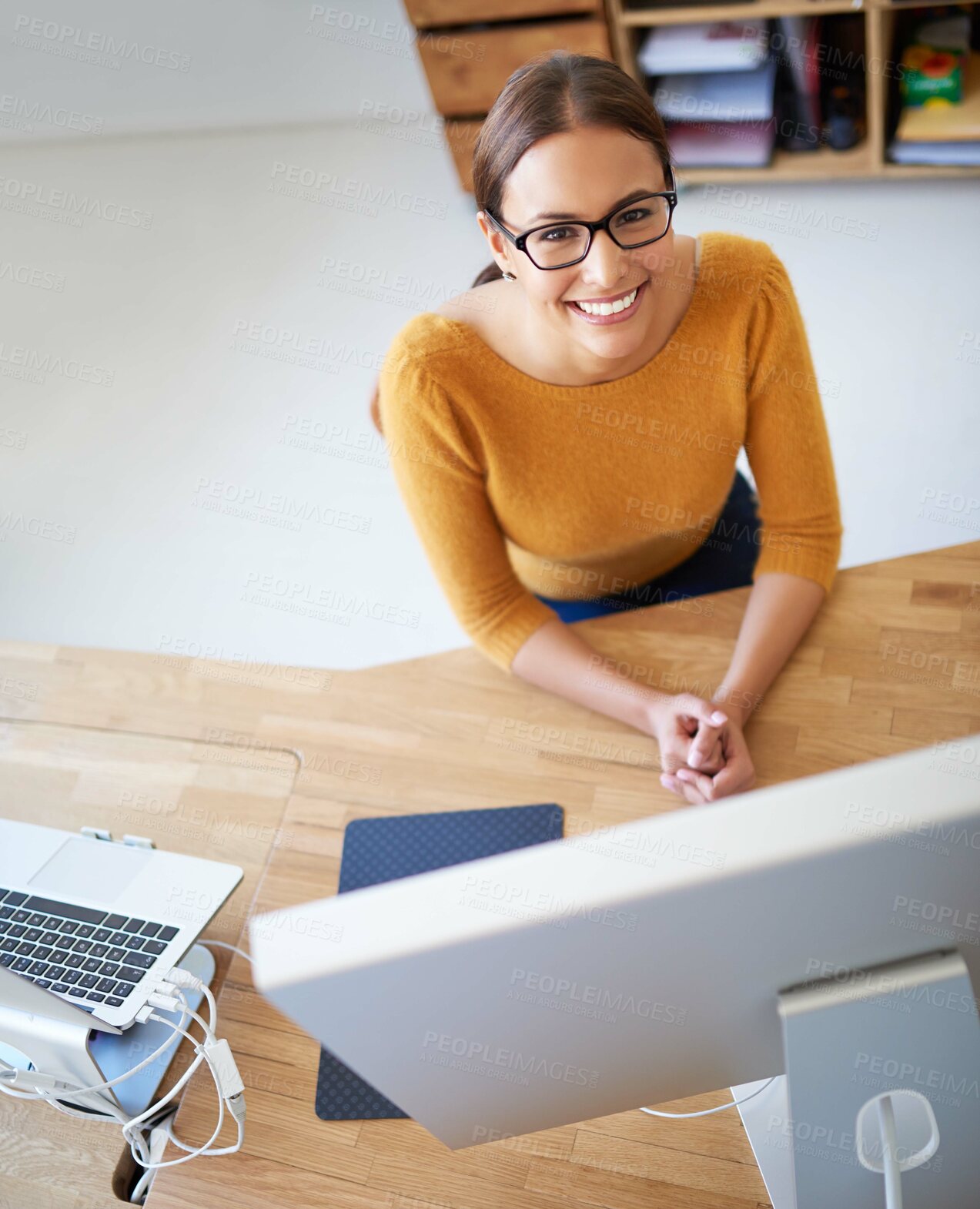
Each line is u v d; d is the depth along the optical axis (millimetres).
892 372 2561
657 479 1401
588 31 2818
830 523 1329
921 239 2812
